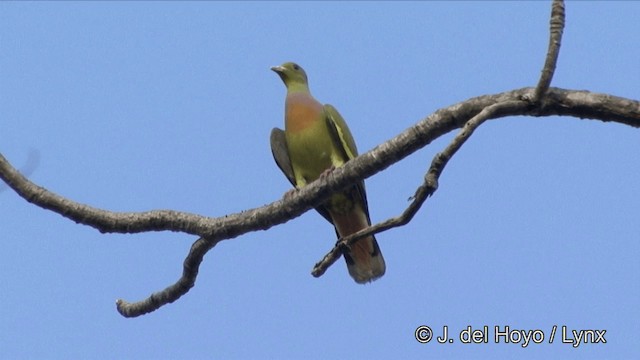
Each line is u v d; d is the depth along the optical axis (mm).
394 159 10047
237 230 10984
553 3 8758
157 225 11180
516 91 9219
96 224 11180
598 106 8883
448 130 9656
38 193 10992
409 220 9602
